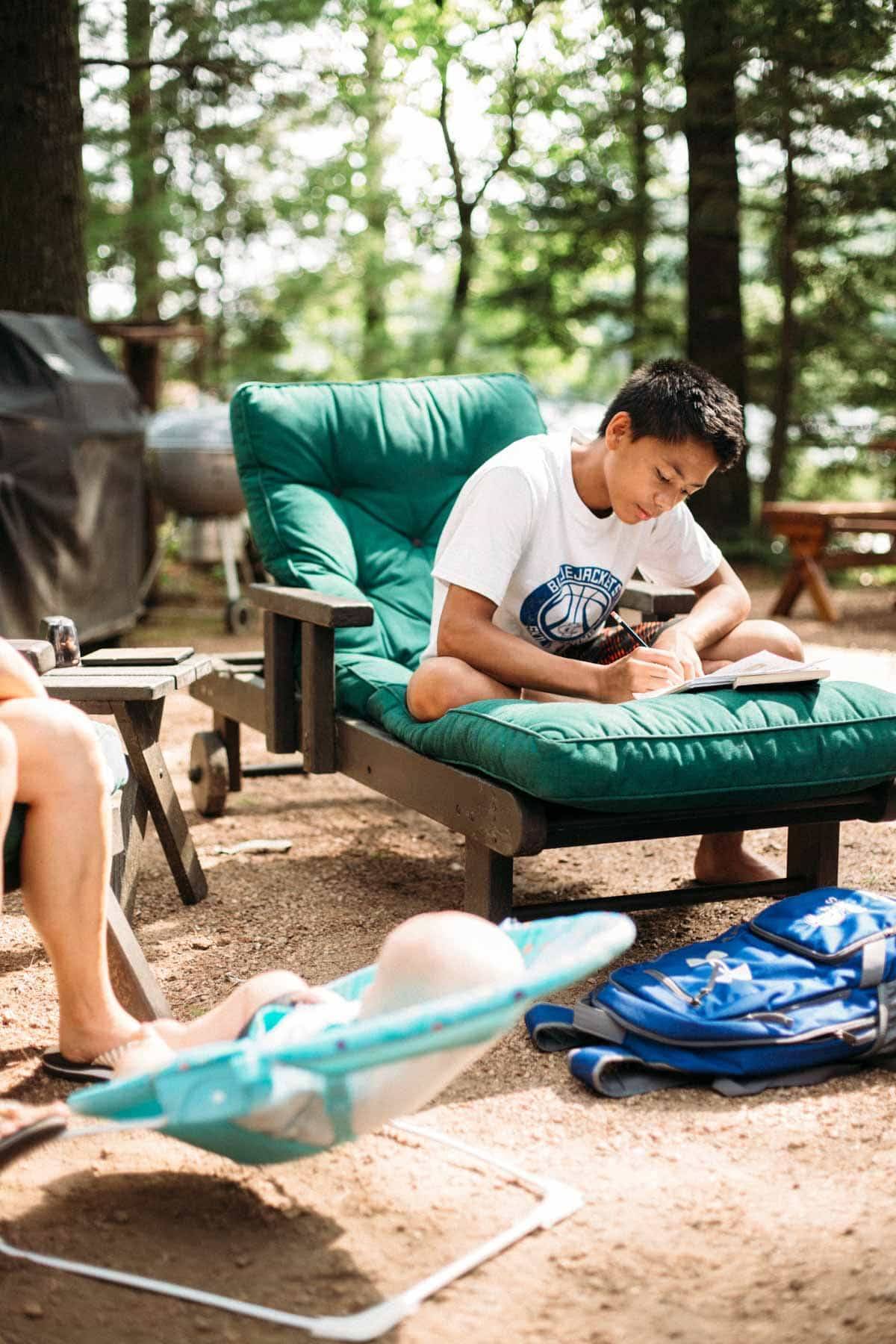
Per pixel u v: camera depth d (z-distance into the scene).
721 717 2.68
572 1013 2.50
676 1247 1.87
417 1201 1.99
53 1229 1.91
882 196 9.87
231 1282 1.79
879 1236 1.88
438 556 3.14
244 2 8.99
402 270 14.03
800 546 8.29
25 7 7.13
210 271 13.69
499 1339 1.67
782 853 3.85
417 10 12.69
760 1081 2.35
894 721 2.80
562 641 3.18
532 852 2.61
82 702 3.08
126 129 11.41
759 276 12.26
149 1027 2.20
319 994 1.92
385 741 3.15
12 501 6.15
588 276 13.63
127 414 7.33
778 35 8.70
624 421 2.92
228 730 4.35
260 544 3.82
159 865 3.71
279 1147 1.76
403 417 4.05
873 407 12.33
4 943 3.07
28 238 7.30
